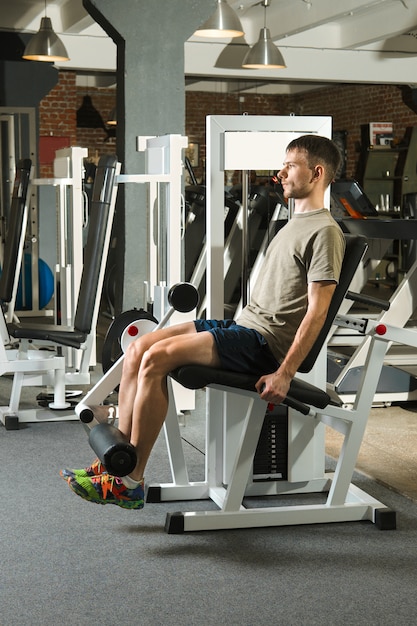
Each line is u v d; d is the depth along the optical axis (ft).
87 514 10.74
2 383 19.16
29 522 10.43
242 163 11.06
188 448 13.96
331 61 38.19
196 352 9.53
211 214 11.07
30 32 32.99
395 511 10.40
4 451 13.62
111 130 43.21
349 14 31.45
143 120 19.53
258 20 36.68
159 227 14.82
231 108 42.60
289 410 11.55
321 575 8.91
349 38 37.29
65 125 39.75
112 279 28.48
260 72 37.58
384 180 41.81
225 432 11.28
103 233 15.08
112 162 14.94
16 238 17.33
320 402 9.87
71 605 8.17
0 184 31.14
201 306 23.24
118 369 10.74
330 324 9.85
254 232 13.60
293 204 11.78
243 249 11.87
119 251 19.93
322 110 44.24
